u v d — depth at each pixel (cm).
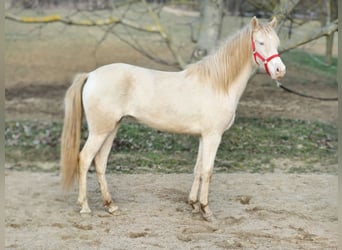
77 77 645
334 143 1078
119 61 1566
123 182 820
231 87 643
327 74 1548
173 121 638
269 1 1155
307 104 1312
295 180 846
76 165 643
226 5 1617
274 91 1408
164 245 567
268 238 596
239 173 899
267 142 1068
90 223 632
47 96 1341
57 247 557
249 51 640
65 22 1041
